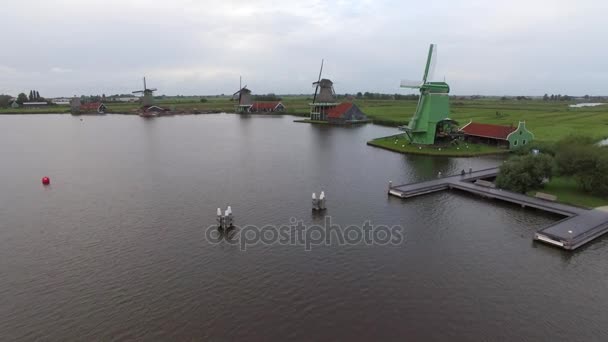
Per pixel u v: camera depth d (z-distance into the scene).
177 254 34.56
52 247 36.06
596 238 37.12
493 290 28.89
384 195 51.22
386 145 87.25
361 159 74.81
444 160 73.31
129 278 30.53
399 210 45.53
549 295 28.30
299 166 69.00
